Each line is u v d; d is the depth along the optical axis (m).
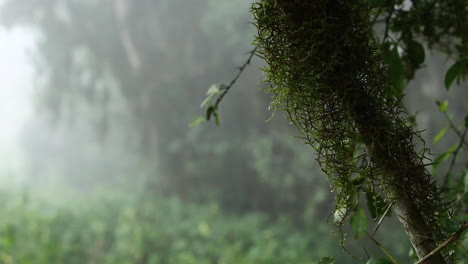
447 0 2.09
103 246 11.35
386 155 1.48
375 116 1.49
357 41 1.49
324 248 11.23
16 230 9.30
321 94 1.51
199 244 11.22
